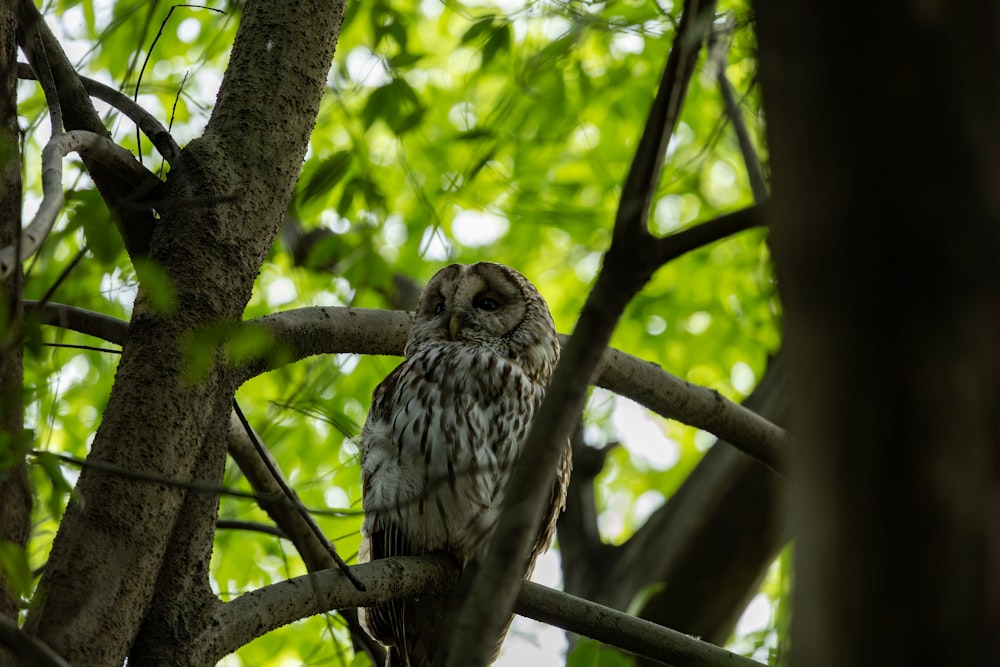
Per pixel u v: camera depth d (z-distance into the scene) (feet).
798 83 10.89
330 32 28.48
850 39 10.64
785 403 48.49
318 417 37.01
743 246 66.18
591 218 59.00
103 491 22.66
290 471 50.88
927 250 10.58
